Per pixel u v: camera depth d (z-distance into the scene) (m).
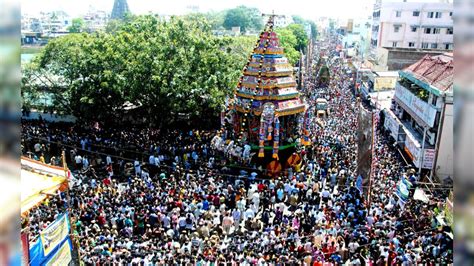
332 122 41.34
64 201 21.95
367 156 22.83
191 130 38.75
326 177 27.94
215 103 36.12
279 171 29.92
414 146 30.77
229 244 19.09
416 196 22.17
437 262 16.50
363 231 19.89
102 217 20.67
